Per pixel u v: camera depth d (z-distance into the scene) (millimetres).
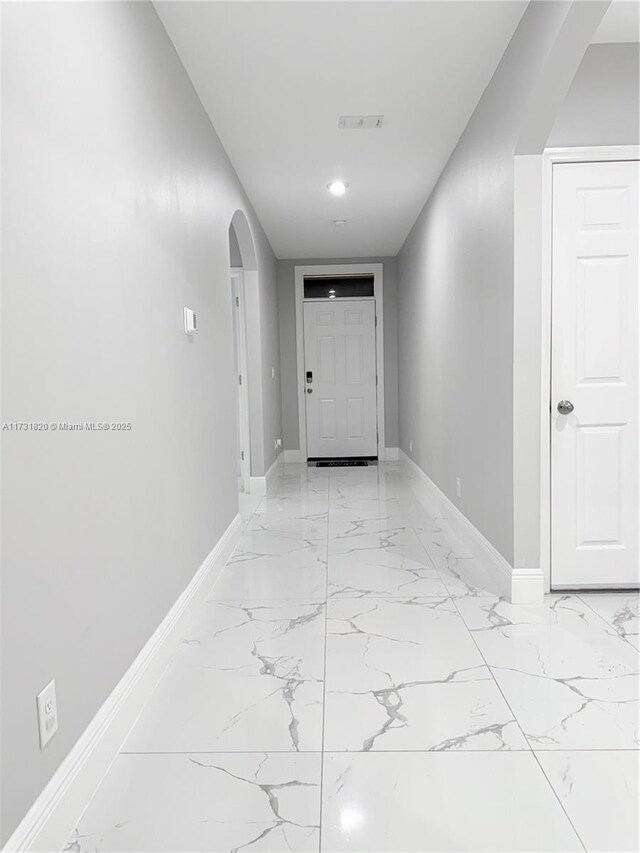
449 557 3605
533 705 1950
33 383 1327
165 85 2488
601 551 2961
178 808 1513
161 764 1691
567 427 2908
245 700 2023
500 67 2895
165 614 2312
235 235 5348
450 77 3055
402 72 2990
